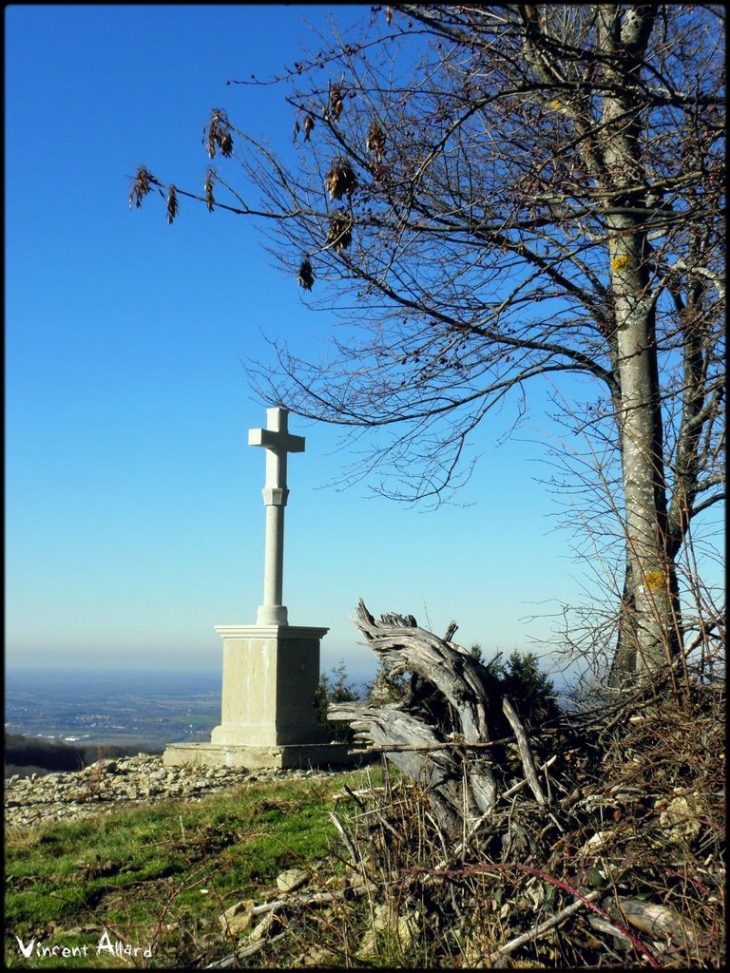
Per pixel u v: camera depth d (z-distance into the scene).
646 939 4.93
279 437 15.10
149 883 7.05
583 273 10.23
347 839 6.14
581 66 8.32
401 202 8.70
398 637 6.63
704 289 9.59
